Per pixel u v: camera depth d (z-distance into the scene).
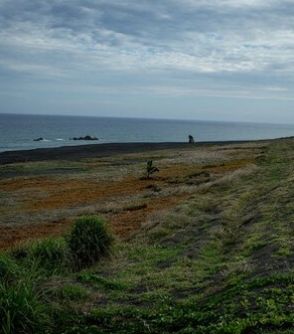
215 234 14.90
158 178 41.56
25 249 11.96
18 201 33.81
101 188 38.41
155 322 7.71
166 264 12.39
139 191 34.62
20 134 168.12
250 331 6.38
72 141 142.62
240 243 13.21
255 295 7.77
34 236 21.27
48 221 25.67
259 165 38.78
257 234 13.46
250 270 9.77
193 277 10.74
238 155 57.44
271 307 6.96
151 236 16.38
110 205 28.14
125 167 54.12
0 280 8.12
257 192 22.94
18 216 27.80
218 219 17.56
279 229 13.27
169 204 25.73
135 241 16.05
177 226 17.58
